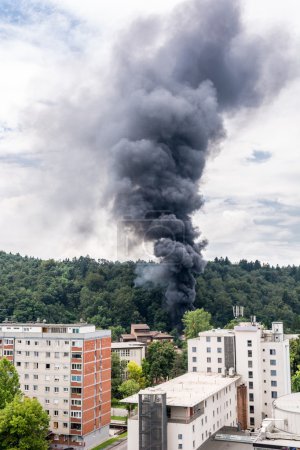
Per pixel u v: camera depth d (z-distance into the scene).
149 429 79.31
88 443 100.81
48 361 103.62
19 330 108.75
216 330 132.25
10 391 89.94
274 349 118.75
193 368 122.12
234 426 103.06
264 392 118.62
